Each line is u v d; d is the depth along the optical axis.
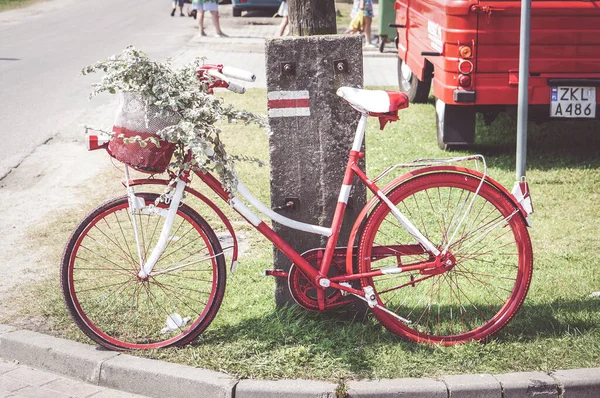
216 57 16.91
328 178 4.79
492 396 4.09
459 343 4.61
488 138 9.97
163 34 21.39
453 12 8.27
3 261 6.10
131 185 4.55
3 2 31.64
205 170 4.45
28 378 4.48
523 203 4.66
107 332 4.77
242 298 5.25
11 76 15.01
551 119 8.58
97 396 4.29
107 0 33.16
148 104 4.26
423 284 5.32
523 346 4.53
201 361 4.40
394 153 9.16
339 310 4.87
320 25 5.01
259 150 9.44
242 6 26.75
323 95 4.71
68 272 4.54
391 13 17.53
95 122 11.13
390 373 4.26
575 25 8.20
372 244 4.64
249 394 4.11
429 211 6.69
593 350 4.46
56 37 21.14
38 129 10.76
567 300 5.13
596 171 8.40
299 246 4.81
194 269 5.69
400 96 4.47
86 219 4.55
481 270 5.65
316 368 4.31
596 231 6.58
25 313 5.11
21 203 7.64
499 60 8.28
